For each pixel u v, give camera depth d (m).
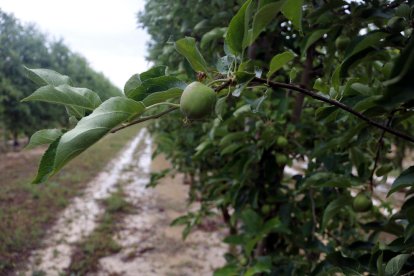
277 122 2.35
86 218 8.55
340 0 1.52
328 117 1.24
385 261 1.26
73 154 0.64
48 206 9.18
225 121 2.36
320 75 2.36
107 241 7.06
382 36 1.12
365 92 1.26
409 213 1.11
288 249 2.74
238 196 2.52
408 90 0.43
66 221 8.26
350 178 1.70
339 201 1.61
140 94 0.82
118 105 0.69
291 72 0.98
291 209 2.27
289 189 2.46
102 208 9.39
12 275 5.78
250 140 2.51
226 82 0.85
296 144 2.43
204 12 2.84
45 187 10.81
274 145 2.45
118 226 8.01
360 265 1.29
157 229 7.82
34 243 6.90
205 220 8.11
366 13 1.51
